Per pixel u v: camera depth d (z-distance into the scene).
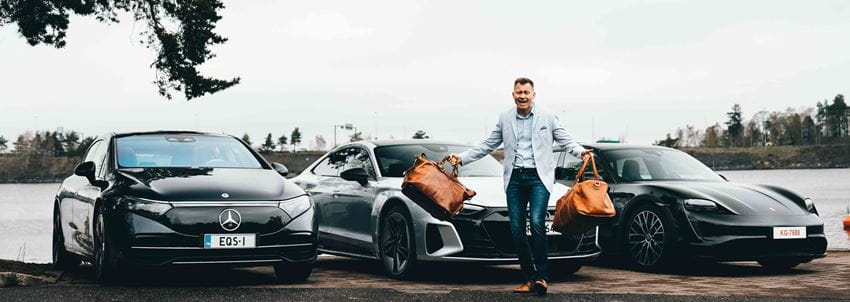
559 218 6.20
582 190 6.05
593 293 6.25
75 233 7.96
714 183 8.77
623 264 9.29
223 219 6.52
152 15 11.33
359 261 9.95
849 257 9.97
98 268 6.94
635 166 9.06
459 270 8.44
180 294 6.12
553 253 7.18
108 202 6.75
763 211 7.99
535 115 6.30
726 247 7.77
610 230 8.77
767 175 165.12
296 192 7.09
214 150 7.93
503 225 7.07
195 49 11.46
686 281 7.40
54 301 5.77
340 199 8.50
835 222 27.03
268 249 6.61
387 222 7.68
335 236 8.52
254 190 6.86
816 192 73.25
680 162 9.37
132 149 7.73
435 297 5.99
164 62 11.45
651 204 8.35
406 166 8.18
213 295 6.07
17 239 31.66
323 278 7.70
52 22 10.36
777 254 7.91
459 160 6.52
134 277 7.63
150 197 6.60
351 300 5.82
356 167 8.57
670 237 8.07
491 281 7.42
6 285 6.68
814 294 6.39
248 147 8.20
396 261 7.60
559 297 6.02
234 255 6.53
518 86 6.31
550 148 6.31
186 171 7.26
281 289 6.39
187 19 11.38
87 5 10.52
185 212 6.49
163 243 6.42
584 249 7.44
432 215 6.54
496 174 8.32
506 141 6.34
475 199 7.20
